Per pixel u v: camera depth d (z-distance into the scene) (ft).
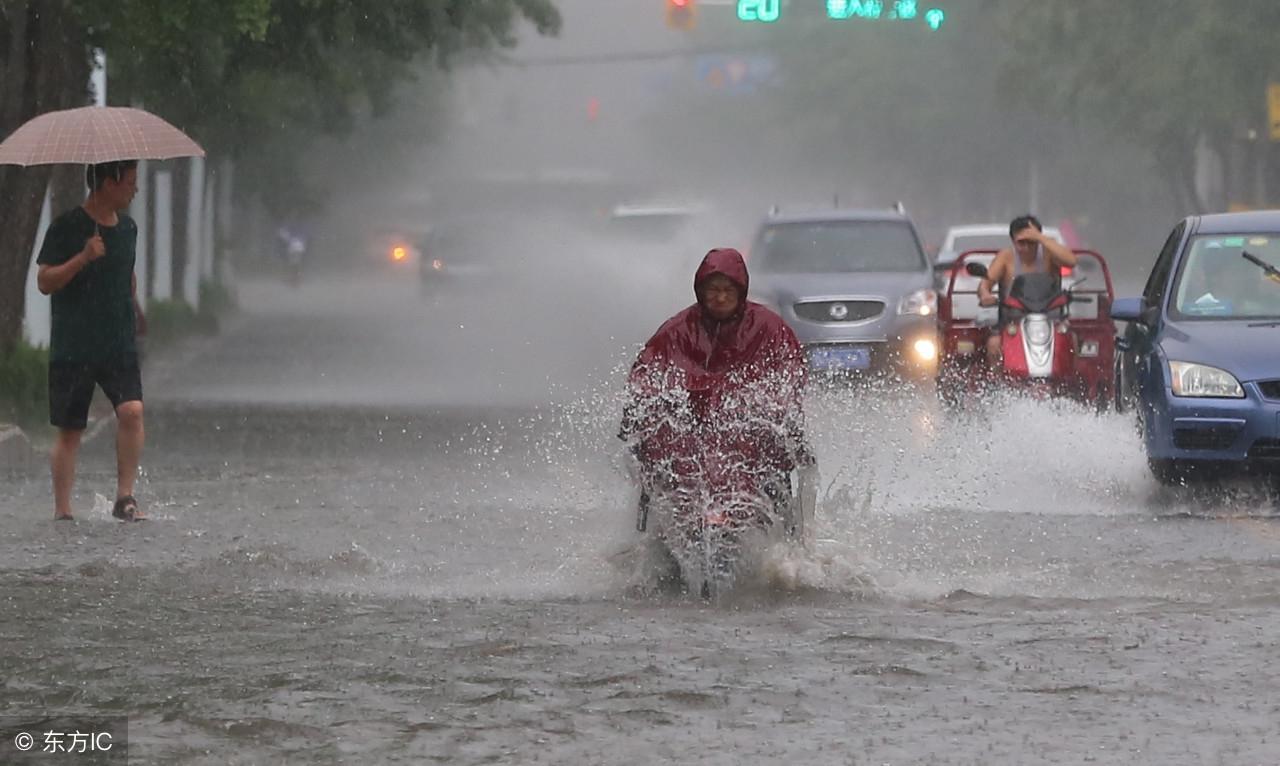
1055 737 58.13
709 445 84.48
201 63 261.65
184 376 262.67
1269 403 122.93
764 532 85.25
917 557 96.02
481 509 116.47
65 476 113.29
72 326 112.16
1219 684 65.26
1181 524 111.04
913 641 72.49
